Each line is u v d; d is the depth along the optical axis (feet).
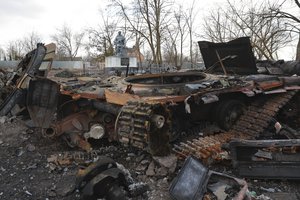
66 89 19.58
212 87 19.75
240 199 12.17
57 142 21.03
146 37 90.84
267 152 16.26
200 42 29.55
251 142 15.31
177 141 19.86
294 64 28.12
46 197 14.08
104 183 13.08
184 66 87.56
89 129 19.58
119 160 17.87
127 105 16.21
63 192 14.42
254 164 15.49
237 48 26.32
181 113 19.97
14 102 21.66
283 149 16.20
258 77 23.34
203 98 18.39
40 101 18.85
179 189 13.17
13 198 13.98
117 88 20.30
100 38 126.52
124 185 13.78
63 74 41.19
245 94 21.93
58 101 19.57
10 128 24.41
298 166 15.05
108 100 18.60
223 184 13.74
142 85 20.34
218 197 12.87
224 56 28.12
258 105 23.12
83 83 22.11
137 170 16.35
